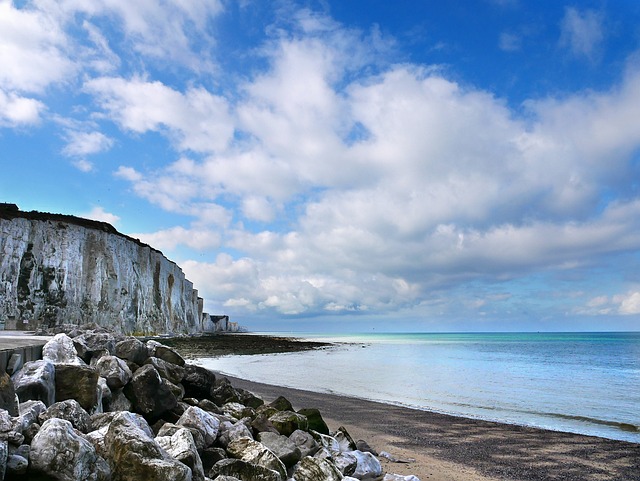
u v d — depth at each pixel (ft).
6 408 18.04
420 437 43.86
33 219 189.98
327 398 66.39
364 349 237.25
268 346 245.86
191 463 19.22
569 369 128.06
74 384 24.27
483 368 127.44
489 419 55.93
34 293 177.37
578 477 33.58
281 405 37.58
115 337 42.80
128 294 219.82
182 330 286.46
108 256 210.79
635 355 192.65
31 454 15.43
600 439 45.27
